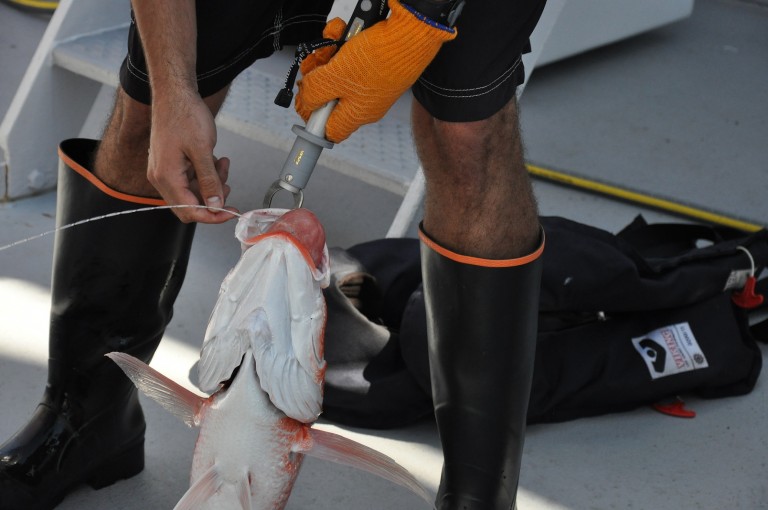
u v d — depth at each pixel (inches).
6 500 64.6
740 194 129.6
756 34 196.5
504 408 60.4
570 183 128.0
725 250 92.4
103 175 60.6
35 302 93.6
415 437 81.4
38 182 113.9
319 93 48.4
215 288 99.0
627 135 144.6
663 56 179.2
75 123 114.7
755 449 83.1
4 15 162.6
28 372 83.2
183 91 50.3
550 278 82.9
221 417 41.7
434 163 57.3
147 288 63.8
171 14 50.5
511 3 52.6
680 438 83.8
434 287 59.6
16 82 139.2
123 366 45.2
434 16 47.4
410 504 73.3
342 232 113.3
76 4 109.3
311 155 49.3
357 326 84.0
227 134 132.0
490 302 57.6
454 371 60.0
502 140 55.5
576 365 83.8
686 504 75.9
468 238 57.1
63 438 66.2
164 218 61.6
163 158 50.7
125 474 71.3
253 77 111.2
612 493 76.4
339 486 74.4
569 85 161.5
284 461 43.0
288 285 39.5
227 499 42.8
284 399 40.4
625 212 124.0
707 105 158.9
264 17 58.6
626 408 86.7
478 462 60.9
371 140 101.1
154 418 79.4
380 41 47.2
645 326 87.4
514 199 56.8
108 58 108.0
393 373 81.2
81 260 62.4
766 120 155.3
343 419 81.5
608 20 167.3
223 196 52.0
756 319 101.4
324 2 65.9
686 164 136.9
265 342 39.5
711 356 86.9
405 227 95.4
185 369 86.0
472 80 53.3
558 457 80.3
